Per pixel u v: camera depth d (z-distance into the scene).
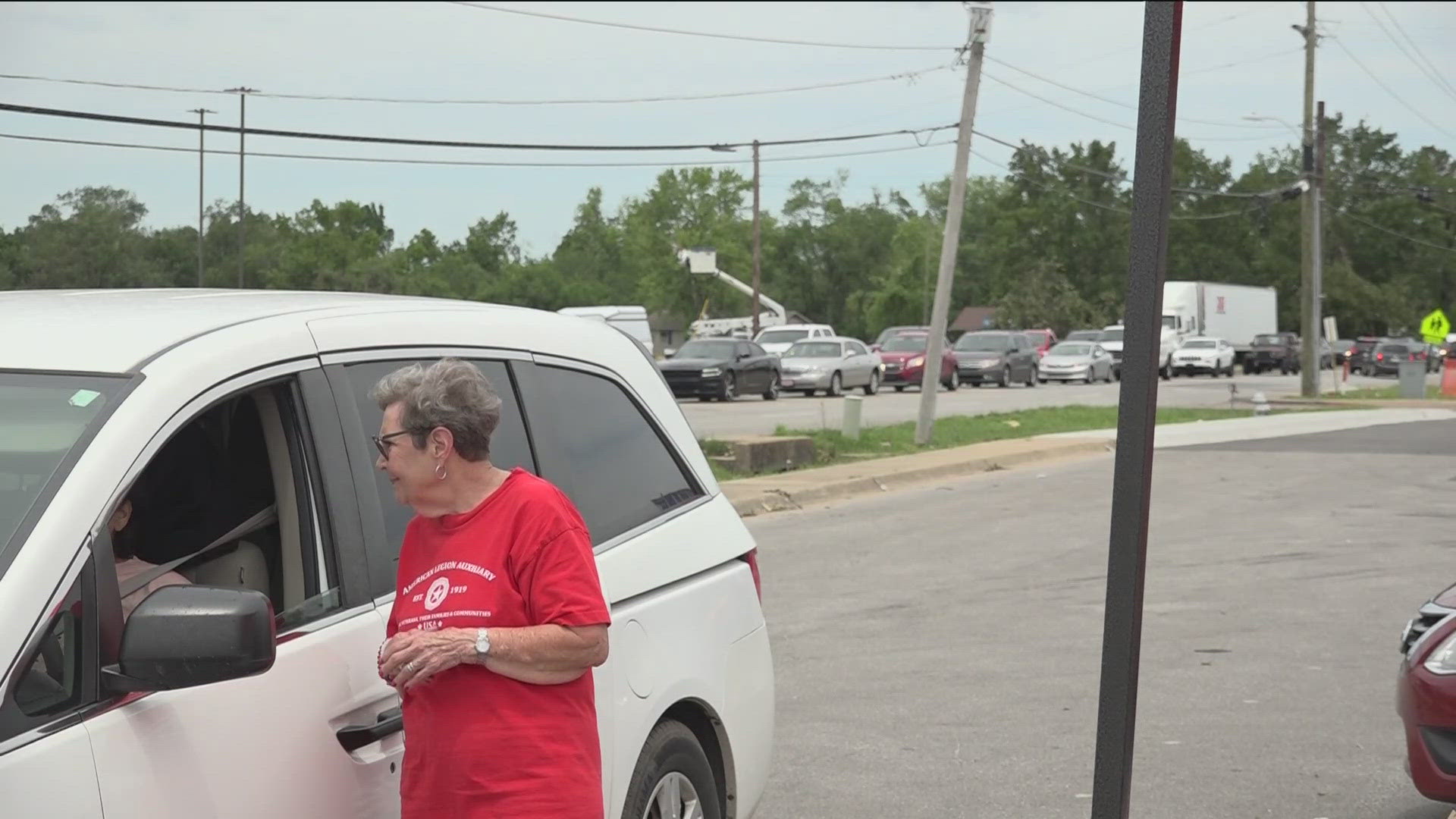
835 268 152.75
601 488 4.16
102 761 2.57
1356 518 15.70
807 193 153.12
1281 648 9.09
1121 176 122.12
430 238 159.00
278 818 2.94
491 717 3.10
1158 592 11.22
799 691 8.03
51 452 2.74
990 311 113.69
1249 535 14.45
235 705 2.87
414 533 3.24
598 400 4.30
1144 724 7.29
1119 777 3.06
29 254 62.44
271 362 3.21
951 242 25.05
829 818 5.87
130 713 2.65
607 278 167.12
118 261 65.38
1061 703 7.71
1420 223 105.62
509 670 3.08
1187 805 6.02
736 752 4.57
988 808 5.99
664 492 4.46
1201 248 117.06
